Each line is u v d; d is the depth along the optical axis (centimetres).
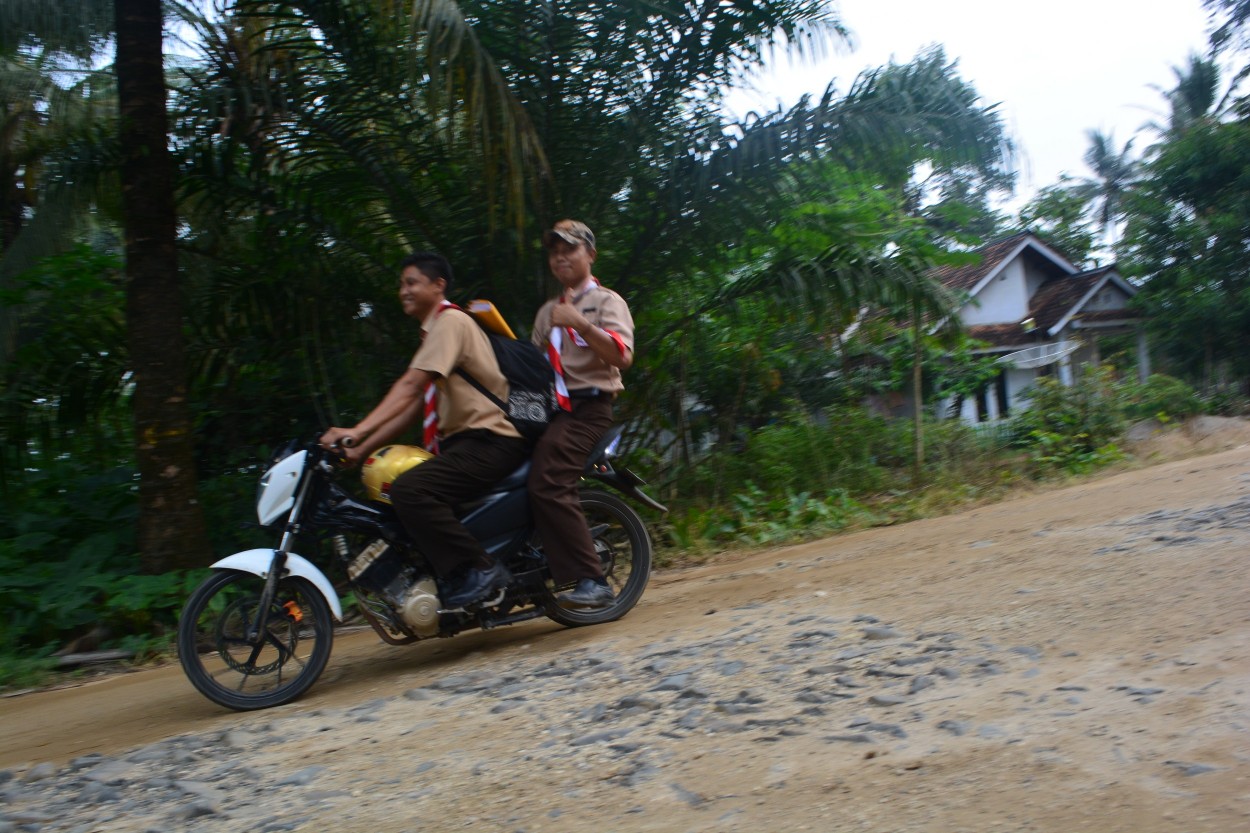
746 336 1147
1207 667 305
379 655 545
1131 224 2573
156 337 726
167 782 340
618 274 853
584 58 754
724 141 807
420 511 459
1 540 762
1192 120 3011
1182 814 219
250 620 454
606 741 320
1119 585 415
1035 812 230
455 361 466
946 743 277
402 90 741
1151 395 1902
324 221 794
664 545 885
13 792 350
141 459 725
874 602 465
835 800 251
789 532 916
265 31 732
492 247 791
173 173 761
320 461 457
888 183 889
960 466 1230
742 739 303
